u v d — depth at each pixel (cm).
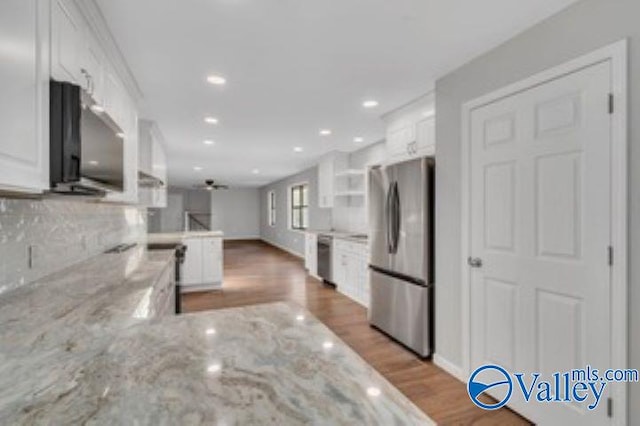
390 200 315
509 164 206
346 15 179
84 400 69
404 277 301
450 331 254
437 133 265
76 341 101
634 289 148
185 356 92
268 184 1220
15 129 100
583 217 167
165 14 175
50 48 123
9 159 97
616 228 154
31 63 109
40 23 116
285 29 192
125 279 182
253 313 132
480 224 227
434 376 250
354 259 458
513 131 204
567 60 174
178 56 223
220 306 430
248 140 481
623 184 151
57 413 65
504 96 209
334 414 65
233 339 105
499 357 214
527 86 194
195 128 411
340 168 582
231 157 623
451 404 215
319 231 624
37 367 85
